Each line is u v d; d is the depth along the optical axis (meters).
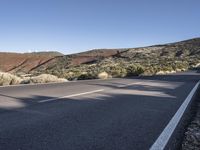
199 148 5.45
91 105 9.96
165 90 16.50
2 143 5.17
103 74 36.00
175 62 101.56
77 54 173.00
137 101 11.41
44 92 13.72
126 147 5.23
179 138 6.04
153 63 105.31
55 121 7.13
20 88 15.87
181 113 8.92
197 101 12.02
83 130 6.34
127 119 7.73
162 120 7.77
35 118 7.40
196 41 171.50
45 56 164.50
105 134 6.07
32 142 5.29
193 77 32.47
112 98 12.17
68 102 10.48
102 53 172.62
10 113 7.97
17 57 155.75
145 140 5.74
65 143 5.32
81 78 37.41
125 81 24.31
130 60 140.25
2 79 21.52
